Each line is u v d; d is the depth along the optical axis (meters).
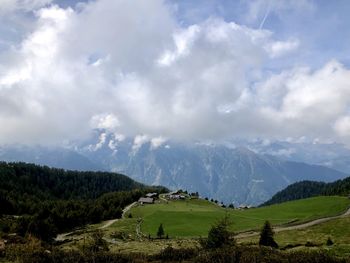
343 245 78.25
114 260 43.53
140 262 42.97
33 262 42.66
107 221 196.12
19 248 49.91
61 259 43.50
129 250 75.00
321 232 112.69
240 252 41.66
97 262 43.38
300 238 104.62
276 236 110.75
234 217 167.88
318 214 159.88
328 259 40.66
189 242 97.00
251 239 105.88
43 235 114.44
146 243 95.31
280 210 187.12
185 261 42.72
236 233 122.94
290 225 135.00
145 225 157.38
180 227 147.12
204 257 41.50
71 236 141.62
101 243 76.19
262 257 39.84
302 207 186.50
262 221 152.00
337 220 128.88
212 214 178.75
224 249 43.53
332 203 184.50
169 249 47.78
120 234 134.25
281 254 41.78
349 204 175.62
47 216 174.50
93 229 160.38
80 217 192.50
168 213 179.75
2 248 49.72
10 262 43.69
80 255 44.41
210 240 59.41
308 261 39.84
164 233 136.25
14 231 113.69
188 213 179.25
